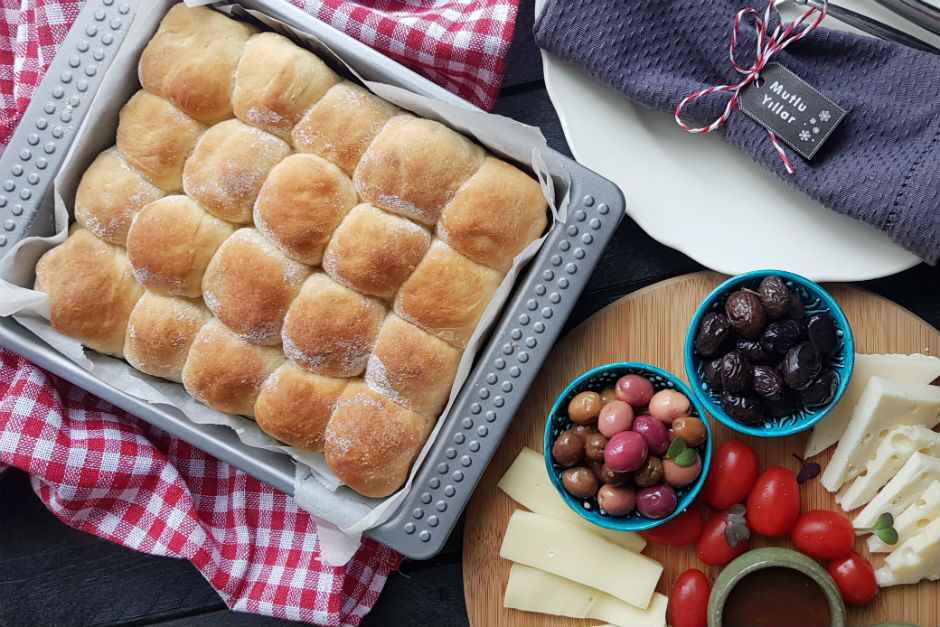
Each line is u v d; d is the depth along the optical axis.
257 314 0.63
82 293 0.64
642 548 0.67
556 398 0.68
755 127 0.64
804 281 0.63
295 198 0.62
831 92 0.64
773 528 0.65
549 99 0.71
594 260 0.62
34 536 0.73
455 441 0.63
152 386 0.66
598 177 0.62
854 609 0.67
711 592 0.65
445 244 0.63
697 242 0.67
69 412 0.69
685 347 0.64
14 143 0.64
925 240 0.62
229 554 0.70
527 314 0.62
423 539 0.64
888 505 0.65
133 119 0.64
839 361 0.64
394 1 0.68
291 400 0.63
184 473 0.71
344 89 0.63
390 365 0.62
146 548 0.69
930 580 0.66
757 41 0.63
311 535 0.70
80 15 0.64
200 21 0.63
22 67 0.68
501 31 0.66
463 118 0.62
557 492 0.67
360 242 0.62
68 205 0.66
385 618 0.72
